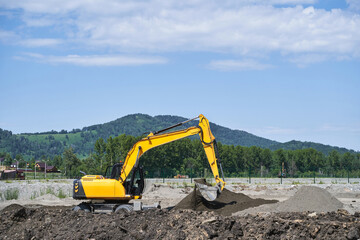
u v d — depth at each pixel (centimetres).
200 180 2712
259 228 1337
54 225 1622
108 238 1426
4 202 2884
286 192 3944
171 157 9600
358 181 6569
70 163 9681
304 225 1309
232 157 10900
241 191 4125
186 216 1499
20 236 1577
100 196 1945
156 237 1376
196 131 2008
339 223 1287
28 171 12938
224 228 1361
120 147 8619
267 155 11512
